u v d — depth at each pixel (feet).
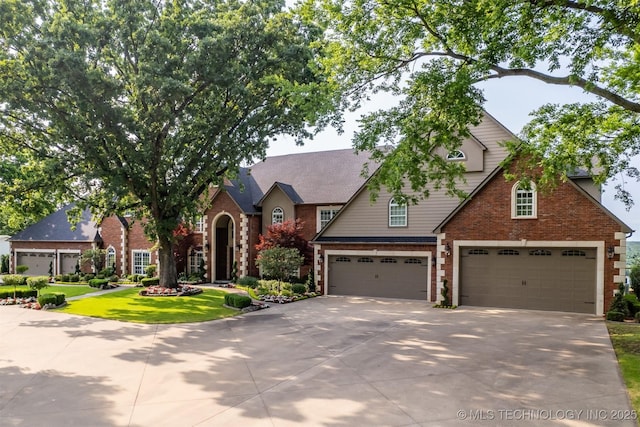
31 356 35.81
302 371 31.42
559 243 57.26
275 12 70.59
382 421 22.56
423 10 40.32
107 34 61.77
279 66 70.28
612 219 54.39
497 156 69.62
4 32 57.16
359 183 91.30
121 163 69.26
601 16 31.78
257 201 99.76
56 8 63.31
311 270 83.15
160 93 59.72
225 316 55.62
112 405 24.95
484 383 28.48
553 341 40.55
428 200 73.20
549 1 32.96
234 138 73.31
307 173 101.14
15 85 56.70
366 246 75.15
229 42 65.62
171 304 65.26
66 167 67.82
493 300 62.03
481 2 33.19
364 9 40.93
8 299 69.21
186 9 68.69
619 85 42.47
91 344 40.11
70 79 55.83
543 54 34.35
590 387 27.55
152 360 34.55
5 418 23.22
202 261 101.04
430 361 33.88
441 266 64.34
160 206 75.66
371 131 43.21
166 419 22.97
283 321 52.24
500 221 60.75
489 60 35.60
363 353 36.55
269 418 22.98
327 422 22.45
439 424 22.16
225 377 30.04
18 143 69.72
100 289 87.71
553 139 45.73
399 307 63.41
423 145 42.98
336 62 45.50
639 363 32.71
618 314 51.47
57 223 120.67
